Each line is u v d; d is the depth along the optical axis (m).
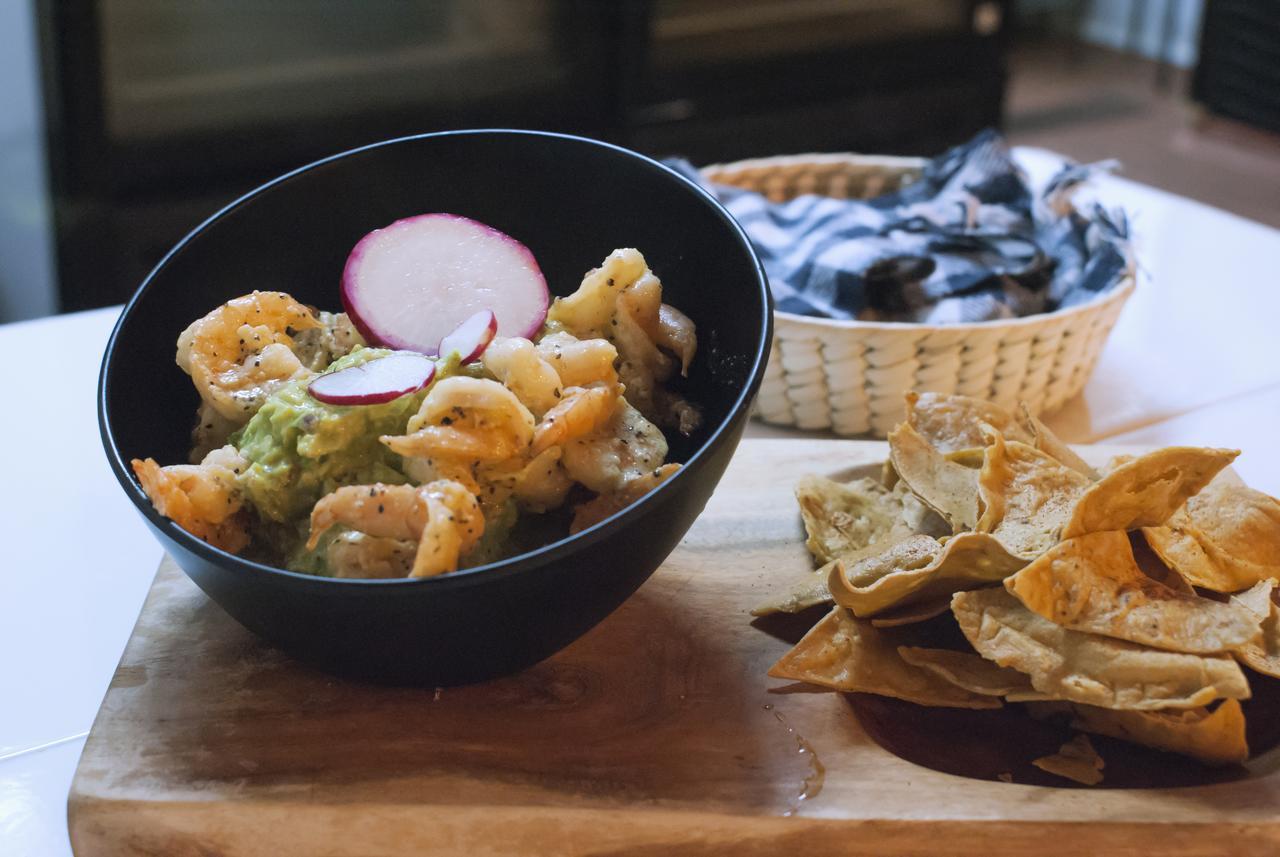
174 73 1.23
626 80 1.43
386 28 1.31
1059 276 0.78
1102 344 0.76
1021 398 0.73
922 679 0.56
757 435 0.74
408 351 0.56
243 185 1.30
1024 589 0.52
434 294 0.59
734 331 0.59
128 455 0.56
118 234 1.25
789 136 1.55
